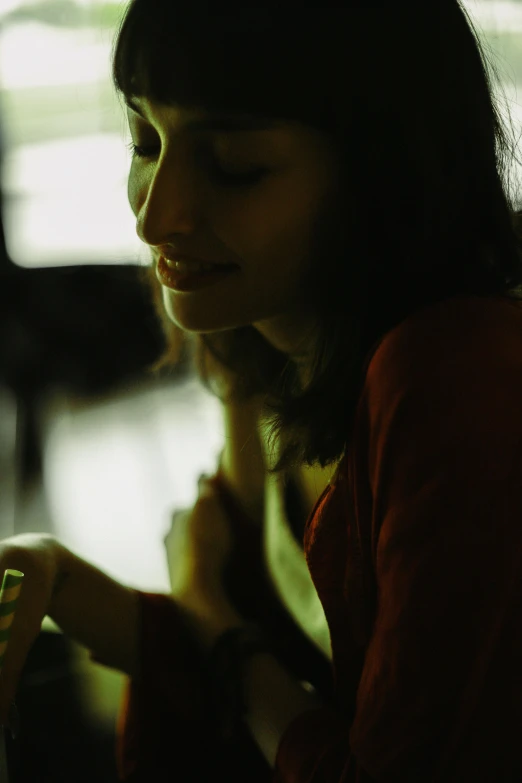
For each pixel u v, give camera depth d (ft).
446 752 2.09
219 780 2.92
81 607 2.86
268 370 2.89
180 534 3.37
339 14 2.03
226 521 3.32
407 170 2.15
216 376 3.19
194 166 2.13
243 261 2.17
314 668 3.08
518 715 2.08
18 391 8.11
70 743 3.68
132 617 2.93
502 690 2.07
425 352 2.09
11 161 8.28
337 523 2.38
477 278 2.28
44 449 6.93
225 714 2.81
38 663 4.09
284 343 2.54
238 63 2.02
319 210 2.15
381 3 2.07
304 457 2.41
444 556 2.02
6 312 8.51
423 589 2.05
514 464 2.01
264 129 2.06
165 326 3.23
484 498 2.01
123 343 8.74
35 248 8.54
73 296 8.61
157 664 2.93
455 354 2.08
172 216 2.13
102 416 7.82
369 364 2.20
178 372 8.62
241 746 2.90
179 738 2.96
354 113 2.08
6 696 2.49
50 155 8.31
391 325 2.26
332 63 2.04
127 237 8.70
